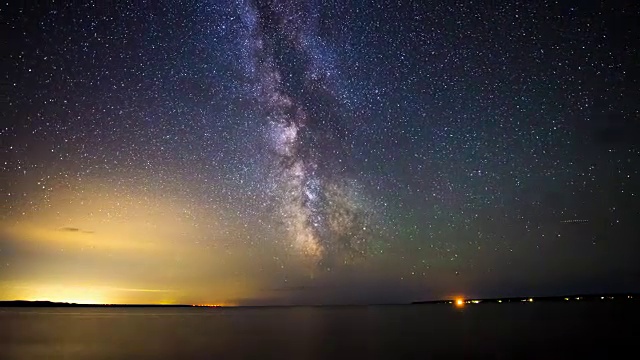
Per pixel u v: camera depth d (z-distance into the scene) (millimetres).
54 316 47156
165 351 17672
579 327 27078
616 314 39500
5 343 20328
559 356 16000
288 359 15555
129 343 20391
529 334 23438
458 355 16422
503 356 16266
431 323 34688
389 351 17641
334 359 15625
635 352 16859
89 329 28672
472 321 36094
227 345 19688
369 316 50688
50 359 15711
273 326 33344
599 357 15742
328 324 35781
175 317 51531
